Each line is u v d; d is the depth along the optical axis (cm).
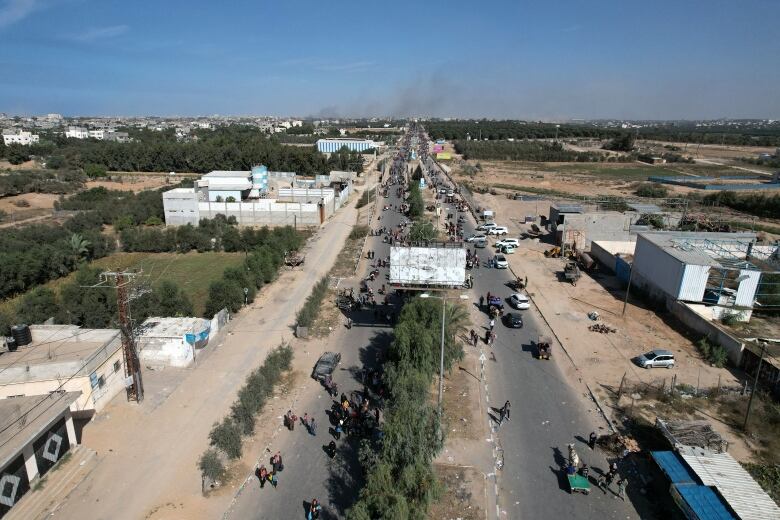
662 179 13662
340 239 7750
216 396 3356
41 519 2331
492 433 2958
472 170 15700
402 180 13888
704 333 4206
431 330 3409
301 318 4381
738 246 5500
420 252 4075
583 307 4984
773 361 3612
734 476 2408
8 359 3197
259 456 2772
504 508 2398
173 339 3731
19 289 5816
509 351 4028
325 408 3225
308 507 2412
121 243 7450
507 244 6912
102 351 3244
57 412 2592
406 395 2744
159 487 2544
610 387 3481
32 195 11169
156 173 14975
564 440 2916
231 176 10319
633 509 2405
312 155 14862
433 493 2206
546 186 13388
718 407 3219
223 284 4728
